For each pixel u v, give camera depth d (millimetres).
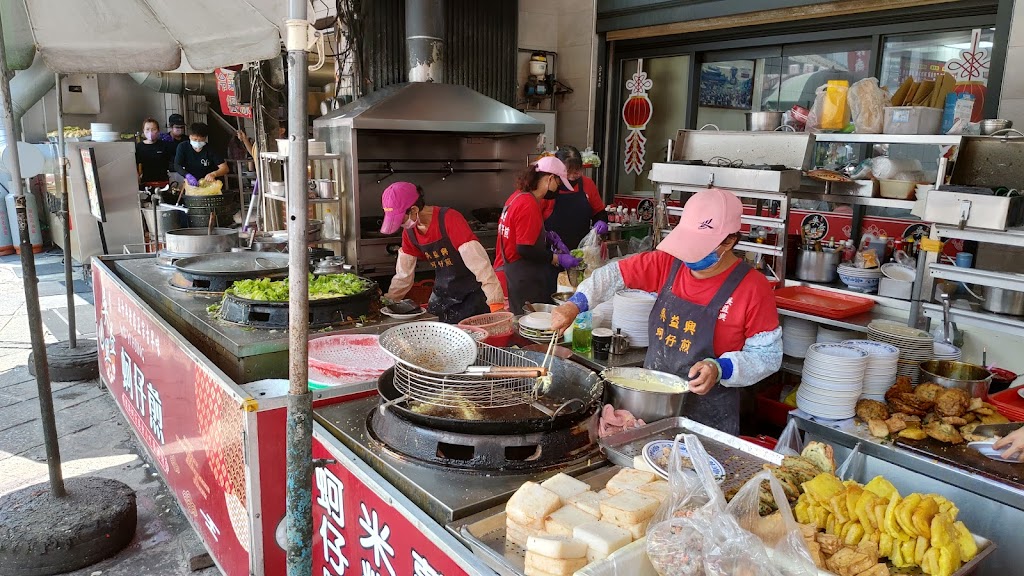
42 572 2797
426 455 1736
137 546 3057
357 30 6051
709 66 6555
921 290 3389
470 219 6695
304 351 1504
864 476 2311
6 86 2693
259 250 3826
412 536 1602
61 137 4793
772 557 1276
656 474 1609
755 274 2275
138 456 3883
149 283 3459
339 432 1953
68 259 5047
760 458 1802
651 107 7102
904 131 3629
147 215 6949
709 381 2035
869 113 3791
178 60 2873
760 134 4160
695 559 1251
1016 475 1955
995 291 3178
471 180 6707
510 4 6832
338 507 1956
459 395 1817
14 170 2719
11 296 7148
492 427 1707
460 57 6625
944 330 3256
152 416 3223
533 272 4023
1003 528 1970
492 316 2729
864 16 5285
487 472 1690
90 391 4812
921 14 5004
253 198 5512
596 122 7367
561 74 7562
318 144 5168
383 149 6125
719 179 3957
